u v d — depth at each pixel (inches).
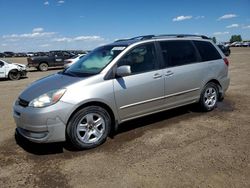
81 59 229.3
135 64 203.9
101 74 187.8
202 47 252.4
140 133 207.5
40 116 167.6
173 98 226.2
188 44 241.9
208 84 253.3
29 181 145.6
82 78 185.0
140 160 163.0
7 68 682.8
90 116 181.8
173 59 226.7
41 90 180.5
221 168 149.0
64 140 174.4
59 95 171.8
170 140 191.6
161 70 215.5
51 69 1057.5
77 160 167.3
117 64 194.4
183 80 229.8
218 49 267.9
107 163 161.5
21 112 175.9
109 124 191.3
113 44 224.2
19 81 655.1
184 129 212.5
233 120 230.8
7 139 208.4
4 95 422.0
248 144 179.6
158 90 213.5
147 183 137.7
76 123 176.1
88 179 144.7
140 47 209.3
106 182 140.9
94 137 185.5
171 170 149.3
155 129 214.8
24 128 176.4
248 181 135.6
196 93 243.6
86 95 177.0
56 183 142.4
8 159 173.0
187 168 150.6
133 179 142.1
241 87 384.5
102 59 204.7
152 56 214.4
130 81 197.6
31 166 162.6
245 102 291.1
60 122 170.6
